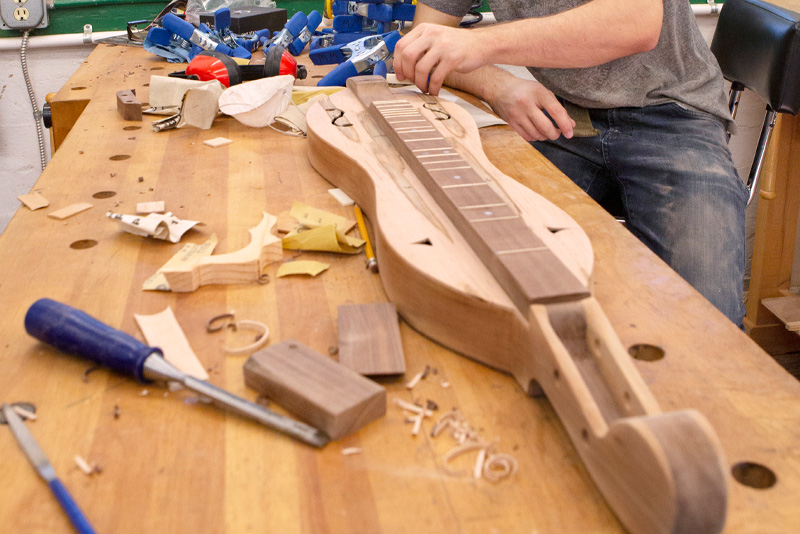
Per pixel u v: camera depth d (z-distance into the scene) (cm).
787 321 207
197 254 74
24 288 69
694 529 37
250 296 69
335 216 84
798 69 131
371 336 61
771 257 213
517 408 54
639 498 40
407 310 65
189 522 43
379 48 137
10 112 221
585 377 51
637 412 46
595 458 45
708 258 118
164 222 79
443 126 100
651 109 136
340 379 53
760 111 244
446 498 45
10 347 60
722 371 56
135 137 114
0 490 46
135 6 212
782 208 206
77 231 82
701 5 235
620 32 108
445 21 149
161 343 60
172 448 49
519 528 43
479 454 49
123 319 64
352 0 178
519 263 58
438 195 76
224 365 58
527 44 108
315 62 160
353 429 51
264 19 185
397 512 44
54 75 219
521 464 48
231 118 125
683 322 64
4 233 80
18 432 50
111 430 51
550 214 71
